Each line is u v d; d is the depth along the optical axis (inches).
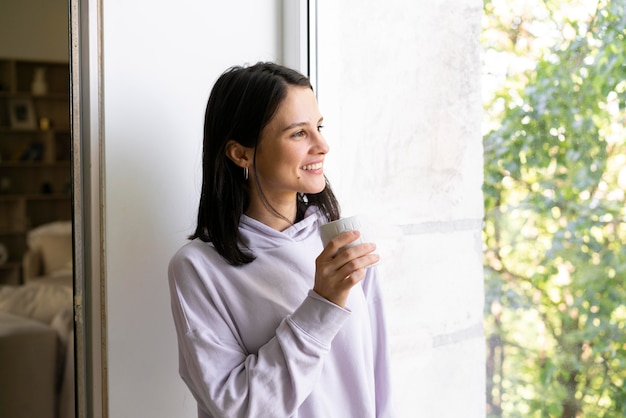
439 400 59.2
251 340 47.0
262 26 60.0
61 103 51.4
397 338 62.1
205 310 46.9
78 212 52.3
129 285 54.0
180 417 56.2
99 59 52.7
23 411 51.2
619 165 46.5
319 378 47.6
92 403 53.3
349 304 49.1
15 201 50.4
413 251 60.5
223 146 48.3
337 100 62.6
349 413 48.5
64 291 52.1
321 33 61.9
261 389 43.3
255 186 48.8
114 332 53.4
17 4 49.9
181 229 56.1
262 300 47.1
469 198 56.7
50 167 51.3
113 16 53.1
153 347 55.0
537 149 51.9
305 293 47.8
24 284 50.9
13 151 50.3
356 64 62.0
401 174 60.5
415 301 60.6
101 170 53.1
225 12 57.9
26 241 50.8
